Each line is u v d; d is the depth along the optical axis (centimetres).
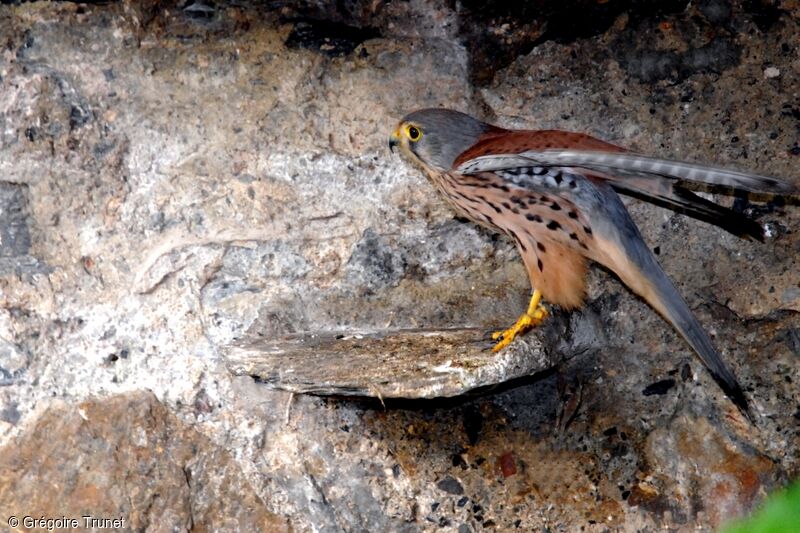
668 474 687
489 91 743
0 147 692
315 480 687
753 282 707
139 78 712
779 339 691
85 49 705
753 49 728
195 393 693
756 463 675
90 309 696
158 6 706
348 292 726
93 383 691
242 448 691
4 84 695
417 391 599
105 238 702
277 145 717
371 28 727
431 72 734
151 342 698
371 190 725
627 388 709
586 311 718
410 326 719
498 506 682
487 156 648
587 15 721
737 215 682
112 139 706
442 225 732
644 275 682
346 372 616
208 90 717
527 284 744
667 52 731
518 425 697
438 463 687
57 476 672
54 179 698
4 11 699
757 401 680
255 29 718
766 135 719
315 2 715
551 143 643
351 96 727
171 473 680
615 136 732
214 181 713
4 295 688
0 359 685
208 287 710
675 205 712
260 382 658
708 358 653
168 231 708
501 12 720
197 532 681
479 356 623
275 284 717
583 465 692
